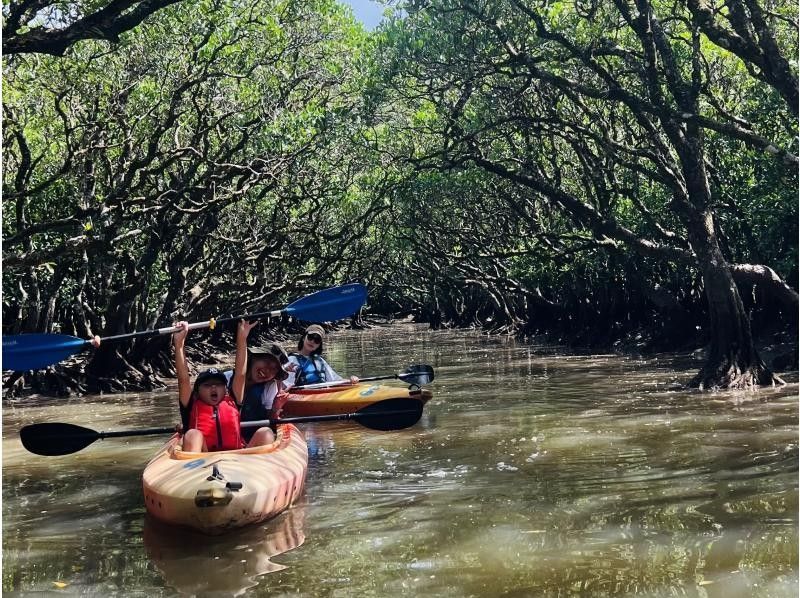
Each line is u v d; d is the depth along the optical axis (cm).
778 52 1278
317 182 2642
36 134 1939
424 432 1142
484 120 2058
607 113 2125
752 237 2009
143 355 2034
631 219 2191
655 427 1094
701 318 2231
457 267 3725
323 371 1409
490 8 1694
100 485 885
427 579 555
